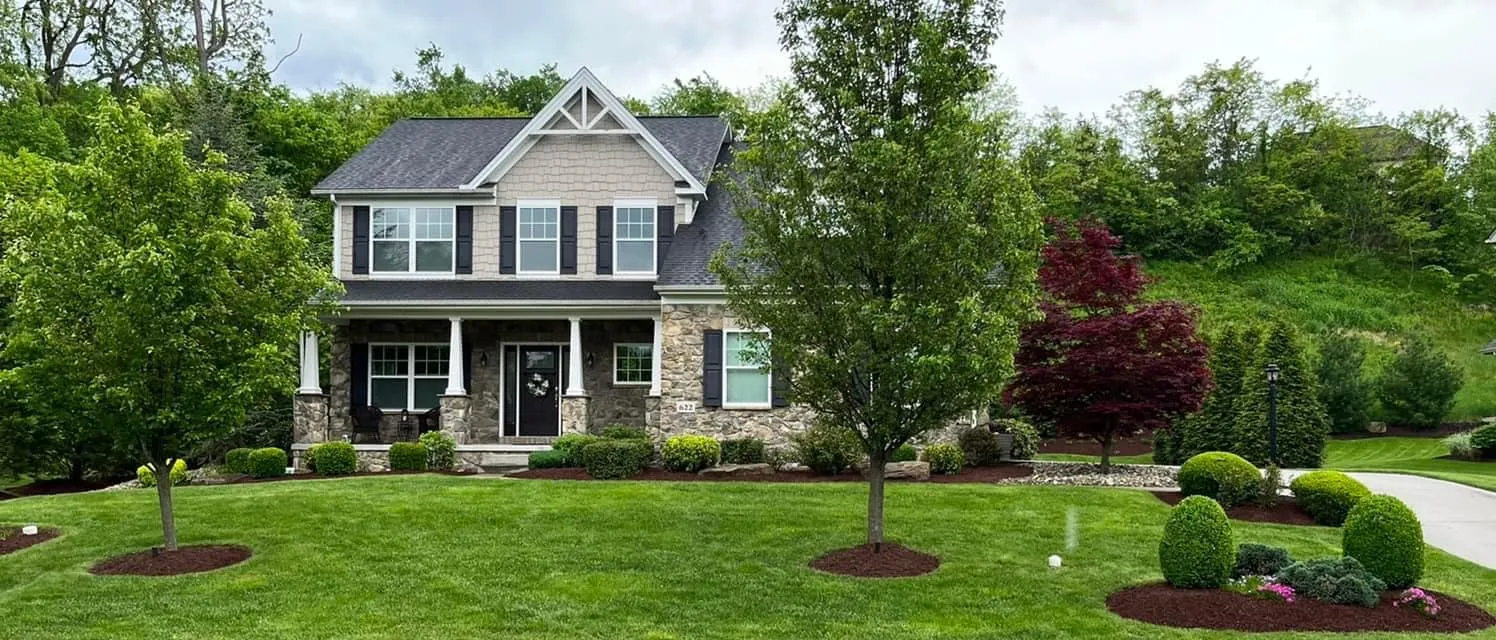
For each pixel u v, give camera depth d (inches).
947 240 401.4
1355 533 377.7
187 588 401.4
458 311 834.2
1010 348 406.9
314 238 1083.9
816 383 423.5
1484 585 401.4
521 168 888.9
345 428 894.4
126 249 411.5
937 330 397.7
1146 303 700.0
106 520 534.3
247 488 641.0
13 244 429.7
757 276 449.4
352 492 604.1
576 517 530.0
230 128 1079.0
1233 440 978.7
